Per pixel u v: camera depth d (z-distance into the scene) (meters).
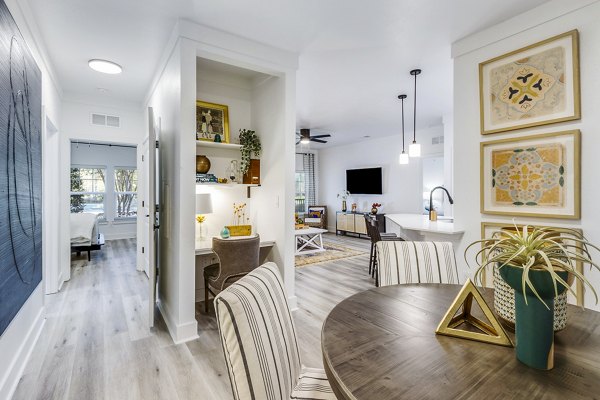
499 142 2.46
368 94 4.32
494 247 1.01
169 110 2.80
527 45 2.31
